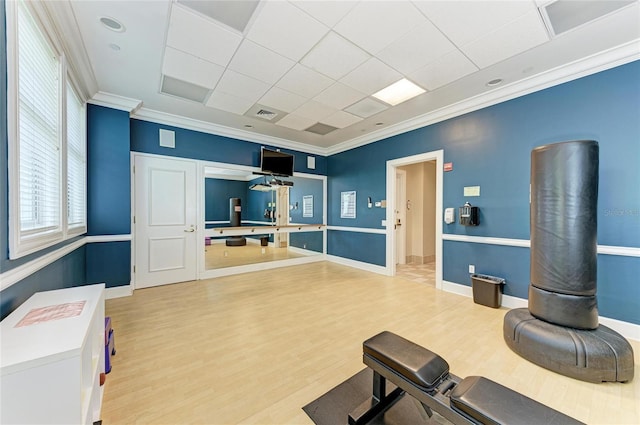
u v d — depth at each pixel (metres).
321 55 2.49
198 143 4.40
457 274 3.70
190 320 2.78
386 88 3.16
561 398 1.63
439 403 1.21
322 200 6.27
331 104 3.64
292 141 5.53
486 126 3.38
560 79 2.74
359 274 4.85
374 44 2.32
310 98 3.45
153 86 3.12
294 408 1.55
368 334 2.47
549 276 2.09
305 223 6.86
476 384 1.21
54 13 1.83
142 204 3.90
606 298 2.47
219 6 1.88
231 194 9.61
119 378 1.80
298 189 7.10
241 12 1.94
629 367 1.73
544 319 2.09
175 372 1.88
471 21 2.03
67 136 2.39
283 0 1.82
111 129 3.44
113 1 1.82
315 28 2.11
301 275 4.76
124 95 3.37
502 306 3.21
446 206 3.83
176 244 4.21
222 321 2.75
